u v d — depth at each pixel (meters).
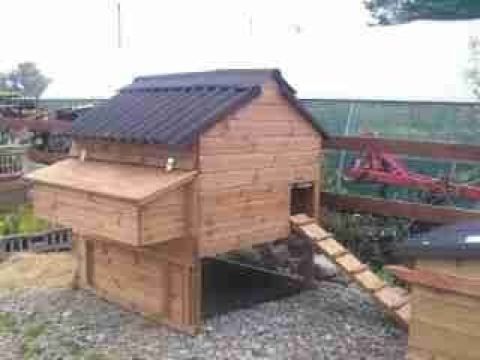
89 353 5.17
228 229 5.64
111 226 5.23
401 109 9.43
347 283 7.05
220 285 6.99
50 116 13.66
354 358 4.98
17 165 10.72
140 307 6.10
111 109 6.52
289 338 5.42
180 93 6.19
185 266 5.46
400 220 7.62
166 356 5.08
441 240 3.77
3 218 9.32
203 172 5.32
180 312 5.62
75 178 5.86
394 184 7.76
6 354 5.23
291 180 6.29
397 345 5.25
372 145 7.12
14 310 6.27
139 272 6.07
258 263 7.86
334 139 7.48
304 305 6.31
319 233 6.33
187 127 5.27
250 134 5.72
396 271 3.88
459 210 6.46
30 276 7.43
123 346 5.31
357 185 8.52
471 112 8.72
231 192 5.61
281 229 6.25
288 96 6.03
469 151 6.32
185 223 5.36
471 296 3.55
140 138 5.50
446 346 3.71
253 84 5.67
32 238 8.50
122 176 5.59
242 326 5.71
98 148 6.30
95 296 6.64
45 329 5.74
